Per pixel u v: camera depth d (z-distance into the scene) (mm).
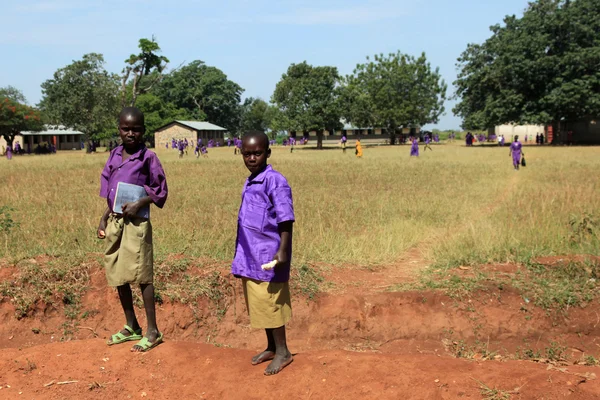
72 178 20812
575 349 6148
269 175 4207
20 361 4668
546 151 41500
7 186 17438
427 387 4012
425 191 16969
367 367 4355
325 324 6633
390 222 11352
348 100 65250
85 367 4566
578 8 50875
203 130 79375
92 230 9219
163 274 6922
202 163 32094
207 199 14547
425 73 71250
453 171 24406
